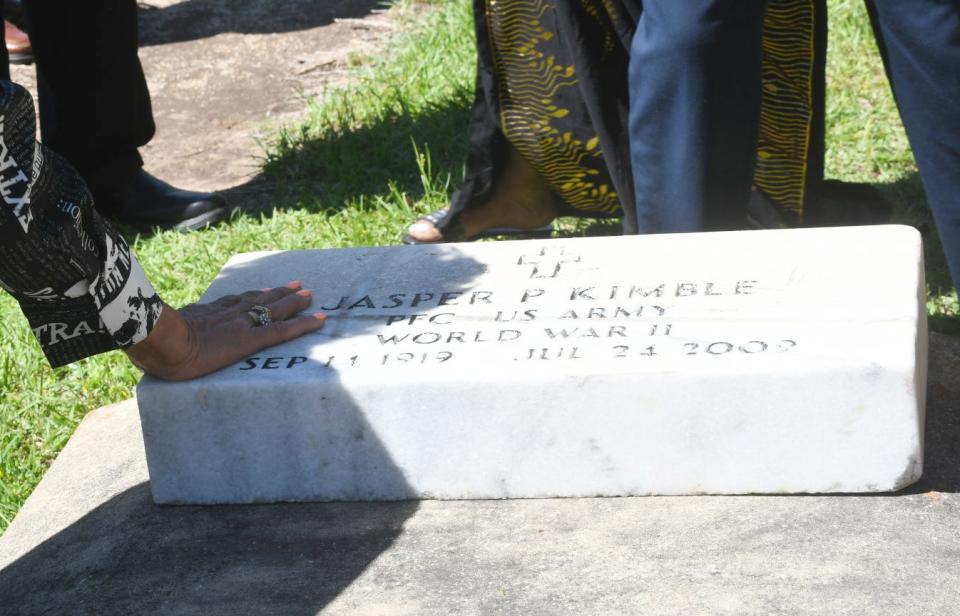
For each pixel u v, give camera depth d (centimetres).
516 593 188
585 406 203
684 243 245
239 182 439
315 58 577
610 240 251
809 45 285
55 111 382
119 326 198
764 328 209
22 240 179
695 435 203
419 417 209
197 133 501
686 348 205
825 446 200
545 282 237
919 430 197
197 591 198
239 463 217
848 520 197
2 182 175
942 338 264
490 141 327
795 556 190
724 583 185
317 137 456
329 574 198
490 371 205
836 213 324
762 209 307
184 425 215
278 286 249
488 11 309
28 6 371
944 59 220
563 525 204
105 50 374
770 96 291
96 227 193
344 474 216
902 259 226
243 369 216
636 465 206
